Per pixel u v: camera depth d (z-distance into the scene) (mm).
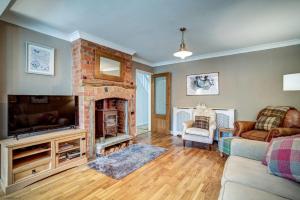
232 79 4070
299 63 3275
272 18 2393
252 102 3811
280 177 1325
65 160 2541
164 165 2713
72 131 2662
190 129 3703
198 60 4613
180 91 4977
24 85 2494
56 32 2840
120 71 3723
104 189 2004
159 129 5363
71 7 2096
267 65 3617
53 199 1804
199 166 2680
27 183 2066
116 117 3773
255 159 1756
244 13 2252
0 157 2133
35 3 1997
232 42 3439
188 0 1947
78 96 2996
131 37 3164
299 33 2959
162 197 1849
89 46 3074
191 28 2752
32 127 2357
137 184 2121
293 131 2467
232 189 1186
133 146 3754
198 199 1812
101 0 1942
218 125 4121
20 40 2447
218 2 1989
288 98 3395
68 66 3066
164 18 2404
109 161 2855
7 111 2238
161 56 4605
